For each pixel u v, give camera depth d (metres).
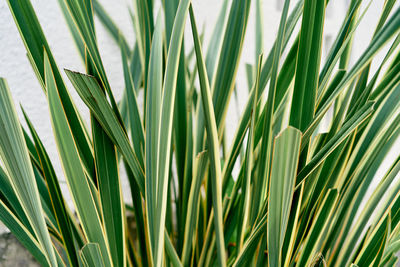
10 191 0.97
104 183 0.93
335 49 1.01
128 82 1.09
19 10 0.89
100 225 0.91
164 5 1.08
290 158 0.81
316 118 0.90
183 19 0.87
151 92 0.90
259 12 1.30
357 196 1.14
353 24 1.05
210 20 1.78
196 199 1.07
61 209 0.96
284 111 1.17
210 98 0.92
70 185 0.89
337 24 2.24
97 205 0.98
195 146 1.17
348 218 1.14
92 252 0.86
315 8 0.92
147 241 1.13
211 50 1.21
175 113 1.14
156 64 0.91
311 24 0.92
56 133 0.88
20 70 1.38
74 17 0.92
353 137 1.03
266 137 0.98
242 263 0.98
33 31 0.89
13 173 0.88
